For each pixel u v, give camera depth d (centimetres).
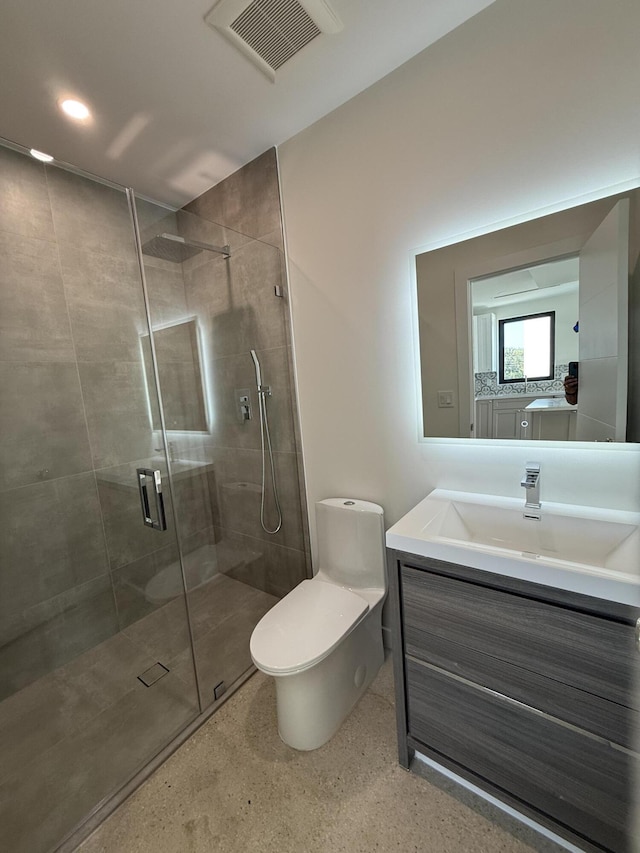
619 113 102
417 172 139
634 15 96
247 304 201
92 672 176
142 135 163
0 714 156
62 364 178
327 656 125
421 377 152
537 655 94
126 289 198
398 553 115
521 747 101
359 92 147
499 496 140
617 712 85
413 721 122
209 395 232
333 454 186
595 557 111
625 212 106
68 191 176
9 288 161
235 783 125
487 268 131
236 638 196
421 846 105
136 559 201
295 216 177
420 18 117
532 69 112
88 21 108
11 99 136
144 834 112
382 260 154
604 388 116
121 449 199
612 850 91
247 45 120
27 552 170
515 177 120
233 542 242
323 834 109
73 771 132
